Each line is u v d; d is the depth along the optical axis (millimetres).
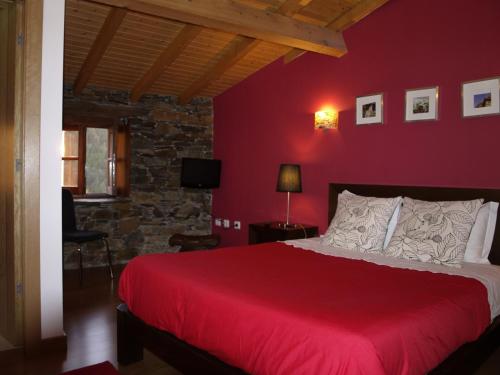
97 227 5512
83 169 5570
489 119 3377
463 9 3533
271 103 5316
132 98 5633
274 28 3879
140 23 4227
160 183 5961
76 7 3859
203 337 2092
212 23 3660
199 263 2797
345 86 4438
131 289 2773
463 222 3006
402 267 2844
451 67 3604
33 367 2709
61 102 2949
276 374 1694
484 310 2348
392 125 4020
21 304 2959
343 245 3516
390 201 3500
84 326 3430
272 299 2006
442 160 3660
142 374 2654
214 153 6344
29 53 2811
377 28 4145
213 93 6172
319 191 4711
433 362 1809
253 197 5609
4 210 3084
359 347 1529
